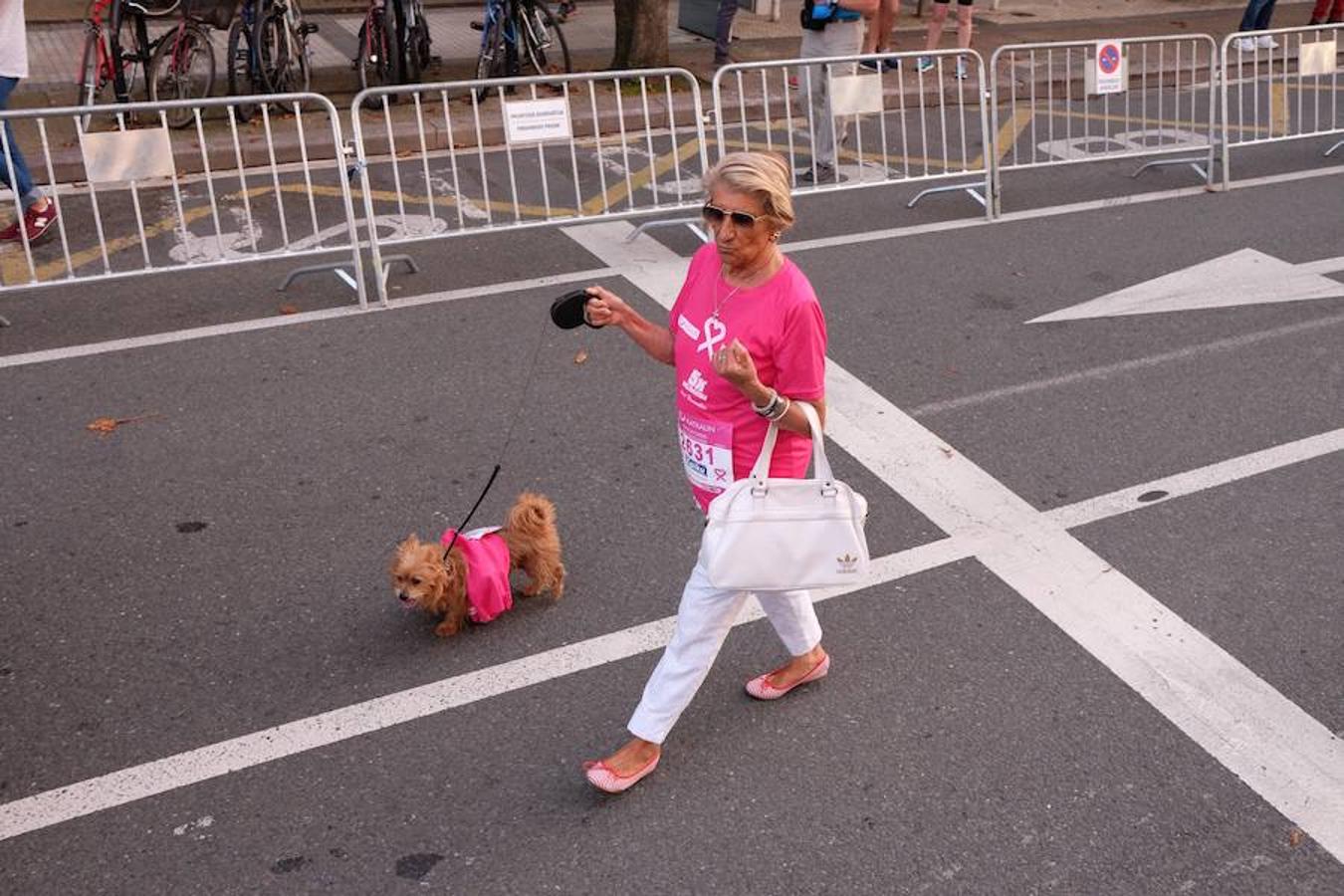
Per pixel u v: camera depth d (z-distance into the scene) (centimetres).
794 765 400
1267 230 892
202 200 920
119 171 703
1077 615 472
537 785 391
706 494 369
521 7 1192
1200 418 617
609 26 1495
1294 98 1297
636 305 746
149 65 1037
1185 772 396
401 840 370
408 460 573
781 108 1198
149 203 908
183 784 388
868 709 424
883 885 356
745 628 463
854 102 888
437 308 736
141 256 813
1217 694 430
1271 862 363
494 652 449
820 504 347
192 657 445
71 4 1409
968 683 436
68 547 507
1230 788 390
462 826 375
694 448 363
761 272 337
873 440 596
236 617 466
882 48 1223
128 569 493
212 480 556
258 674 437
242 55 1138
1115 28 1547
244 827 373
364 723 415
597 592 483
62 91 1120
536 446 586
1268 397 639
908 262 824
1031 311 746
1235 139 1138
